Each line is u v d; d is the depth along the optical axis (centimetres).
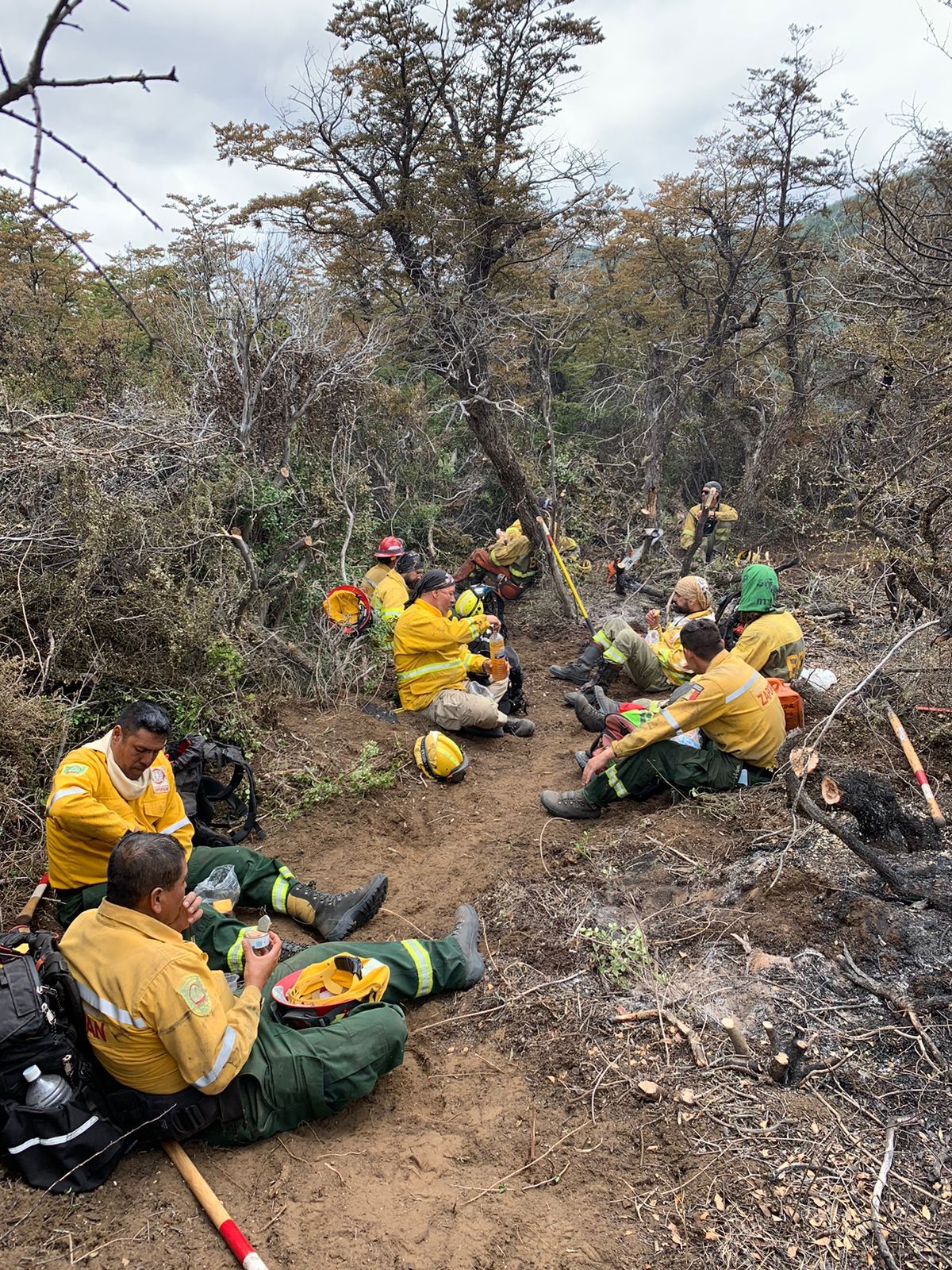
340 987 323
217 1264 240
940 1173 260
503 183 997
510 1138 286
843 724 509
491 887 436
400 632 654
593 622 981
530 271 1131
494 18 963
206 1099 270
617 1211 256
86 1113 262
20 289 1048
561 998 345
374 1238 249
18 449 494
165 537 580
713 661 468
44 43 173
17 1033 250
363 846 491
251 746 550
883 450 741
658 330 1463
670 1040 317
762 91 1202
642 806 491
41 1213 251
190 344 837
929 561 507
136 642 532
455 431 1209
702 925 371
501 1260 242
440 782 570
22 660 476
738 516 1225
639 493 1334
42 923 385
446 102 991
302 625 736
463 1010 352
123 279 1216
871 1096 285
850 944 344
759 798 452
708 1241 245
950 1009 309
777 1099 287
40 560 520
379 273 1011
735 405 1409
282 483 764
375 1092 314
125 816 359
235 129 930
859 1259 238
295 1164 278
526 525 1012
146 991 256
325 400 866
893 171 839
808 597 853
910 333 722
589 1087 303
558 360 1453
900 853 386
